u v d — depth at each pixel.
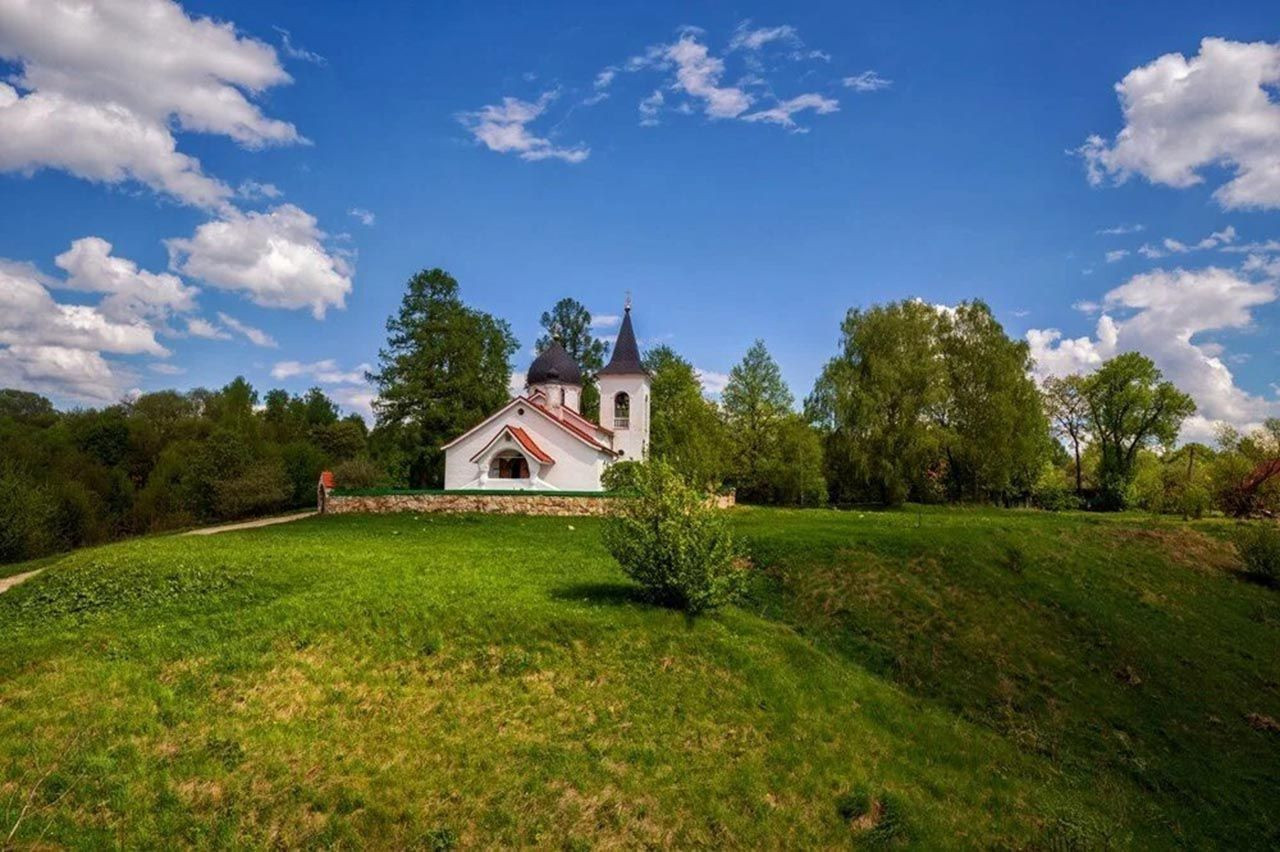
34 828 11.88
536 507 41.16
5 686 15.27
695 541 21.22
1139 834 17.00
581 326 82.56
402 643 18.39
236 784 13.48
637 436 57.06
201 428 91.38
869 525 35.97
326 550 27.34
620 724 16.80
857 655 23.83
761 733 17.25
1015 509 60.88
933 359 61.81
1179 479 63.03
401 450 61.94
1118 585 32.00
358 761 14.57
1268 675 26.28
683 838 14.18
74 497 56.41
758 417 65.31
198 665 16.61
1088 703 22.55
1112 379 72.44
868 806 15.65
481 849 13.20
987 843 15.44
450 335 59.84
